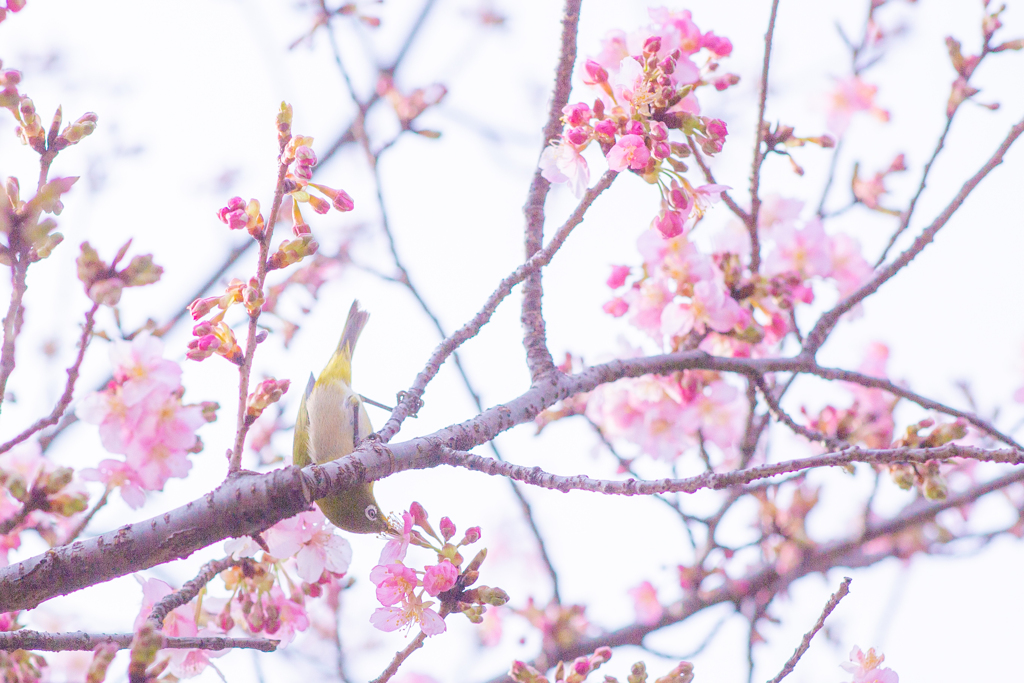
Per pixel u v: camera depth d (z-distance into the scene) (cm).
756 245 508
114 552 287
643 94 363
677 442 554
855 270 578
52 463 372
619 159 351
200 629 383
